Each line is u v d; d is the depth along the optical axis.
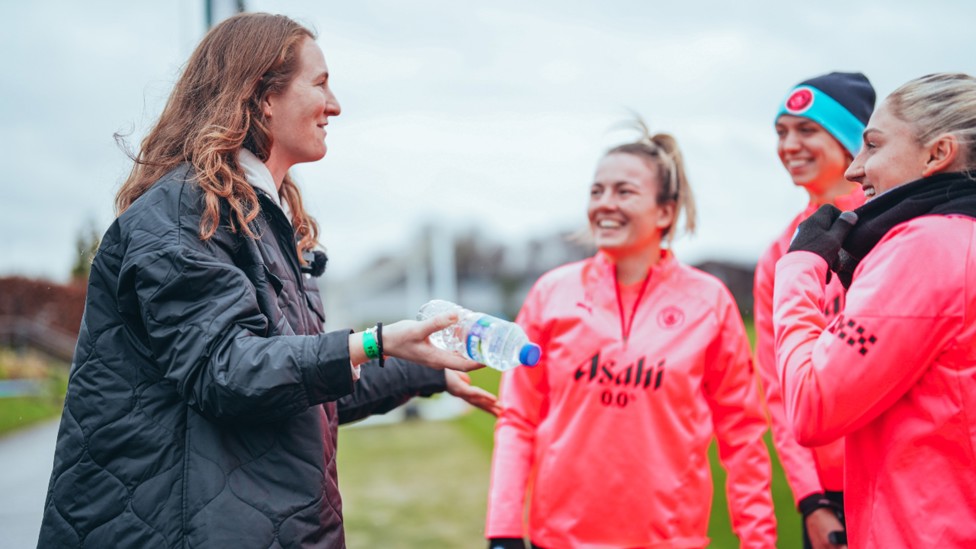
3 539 3.72
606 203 2.55
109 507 1.59
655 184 2.59
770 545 2.39
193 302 1.55
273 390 1.49
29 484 5.03
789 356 1.63
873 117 1.69
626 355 2.46
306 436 1.68
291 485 1.64
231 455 1.60
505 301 45.25
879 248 1.58
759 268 2.70
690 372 2.44
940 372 1.49
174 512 1.57
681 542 2.38
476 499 6.07
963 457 1.48
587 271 2.63
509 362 1.67
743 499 2.45
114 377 1.64
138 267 1.56
